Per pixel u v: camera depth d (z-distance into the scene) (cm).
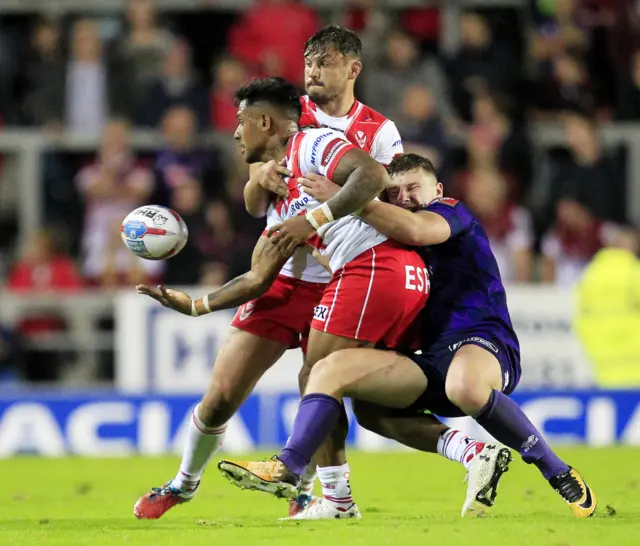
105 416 3616
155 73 4691
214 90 4666
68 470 3105
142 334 3709
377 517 1961
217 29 5166
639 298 3756
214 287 4041
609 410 3688
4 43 4891
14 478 2906
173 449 3622
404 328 1917
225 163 4444
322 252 1905
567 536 1564
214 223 4138
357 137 2012
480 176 4350
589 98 4834
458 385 1839
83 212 4525
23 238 4578
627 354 3759
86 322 3994
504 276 4262
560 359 3756
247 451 3584
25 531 1780
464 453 1889
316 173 1834
